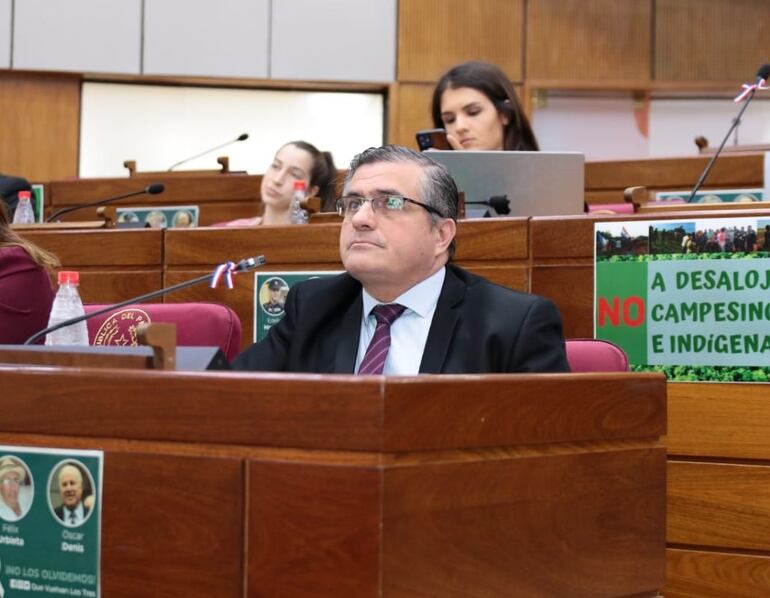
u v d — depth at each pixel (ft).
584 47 29.73
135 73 28.66
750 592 9.04
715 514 9.16
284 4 29.17
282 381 4.51
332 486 4.35
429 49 29.45
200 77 28.86
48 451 4.85
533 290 9.96
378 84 29.35
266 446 4.53
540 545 4.90
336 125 29.63
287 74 29.14
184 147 29.14
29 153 28.55
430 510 4.44
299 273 10.68
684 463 9.25
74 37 28.50
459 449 4.64
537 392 4.95
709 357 9.17
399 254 7.23
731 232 9.11
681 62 29.78
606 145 29.89
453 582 4.52
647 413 5.51
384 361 7.28
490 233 10.12
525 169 12.25
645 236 9.45
